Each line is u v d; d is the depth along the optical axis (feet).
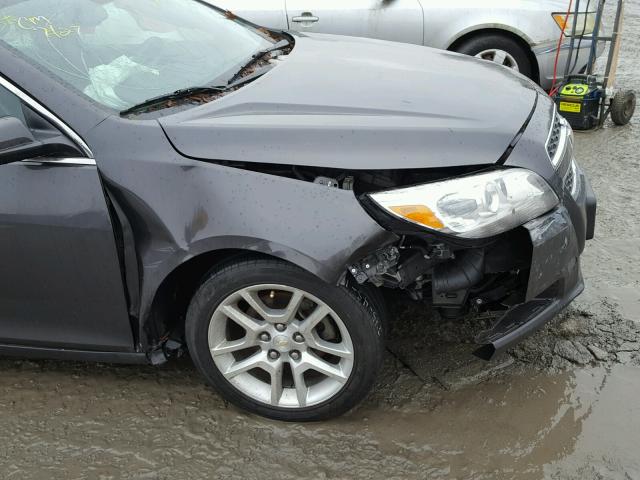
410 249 7.51
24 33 7.92
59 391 8.78
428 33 17.06
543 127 7.87
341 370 7.57
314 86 8.22
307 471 7.42
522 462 7.38
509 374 8.64
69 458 7.74
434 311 9.82
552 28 16.78
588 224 9.05
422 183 7.03
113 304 7.71
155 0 10.05
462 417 8.03
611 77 16.57
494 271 7.62
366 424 8.00
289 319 7.46
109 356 8.17
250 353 8.14
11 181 7.32
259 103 7.78
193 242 7.05
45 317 8.07
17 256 7.59
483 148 7.20
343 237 6.76
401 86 8.30
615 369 8.64
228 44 9.78
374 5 16.94
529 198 7.20
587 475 7.18
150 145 7.15
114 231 7.29
